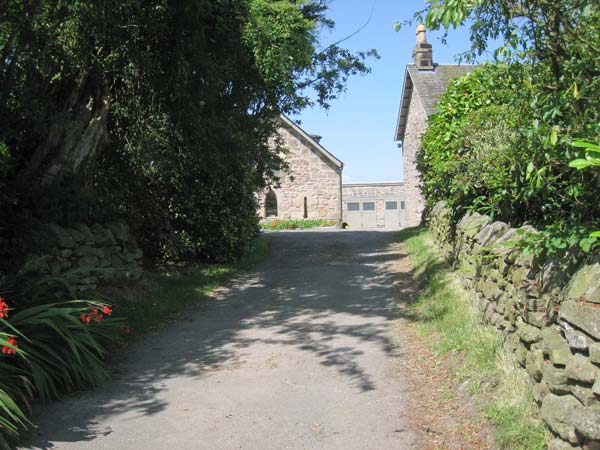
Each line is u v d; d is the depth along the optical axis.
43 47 7.66
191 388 5.33
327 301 8.86
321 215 32.22
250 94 11.51
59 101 9.38
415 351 6.13
